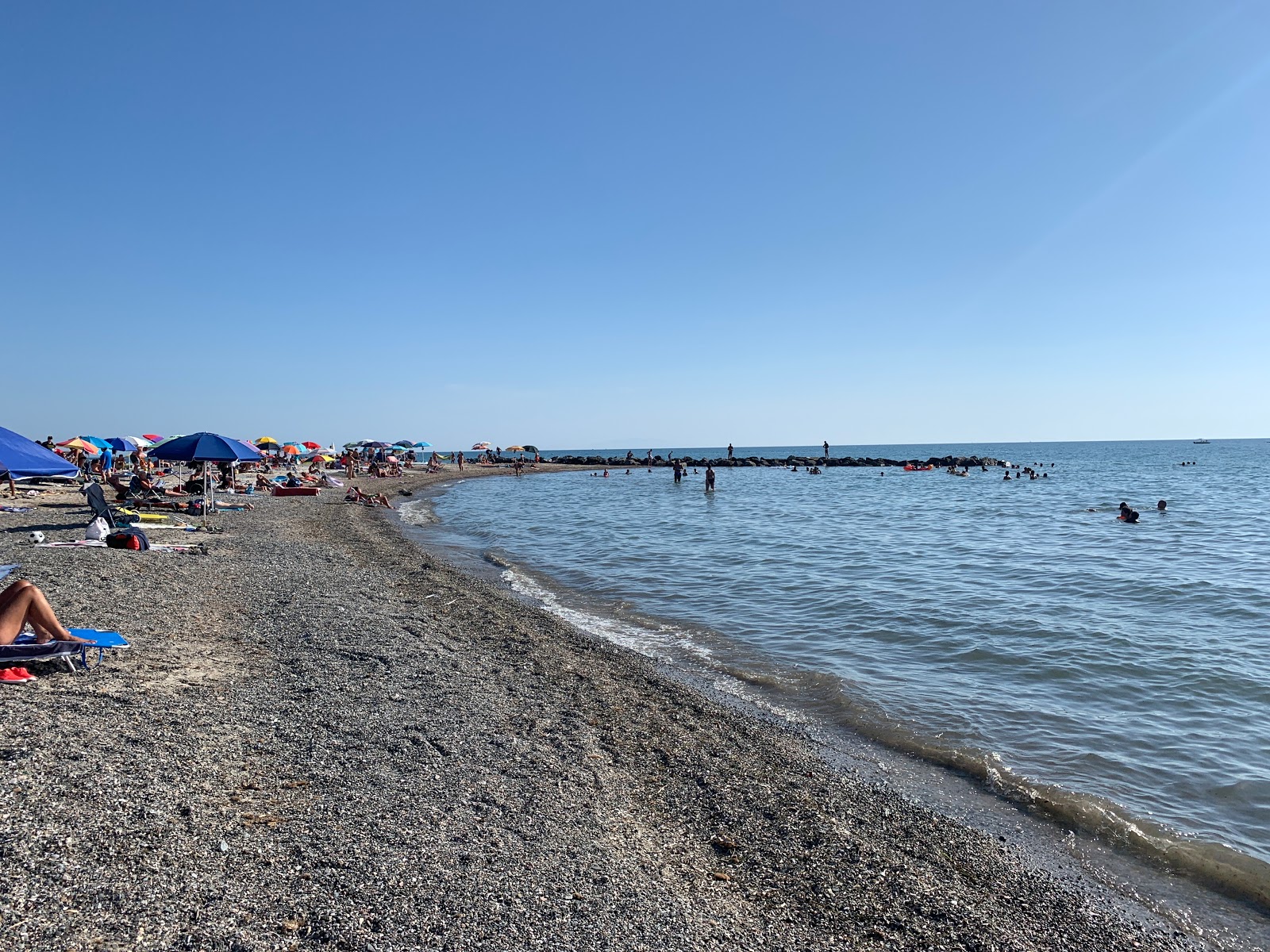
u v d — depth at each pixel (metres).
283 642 9.52
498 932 3.99
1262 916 5.11
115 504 24.39
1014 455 156.25
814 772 7.12
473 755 6.55
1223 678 10.04
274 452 51.22
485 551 22.34
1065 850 5.90
